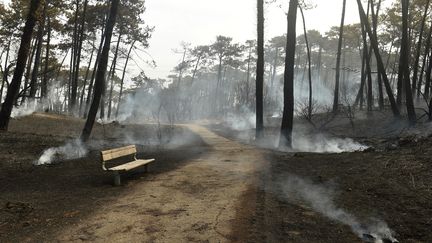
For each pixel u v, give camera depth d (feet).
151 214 21.39
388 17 100.37
